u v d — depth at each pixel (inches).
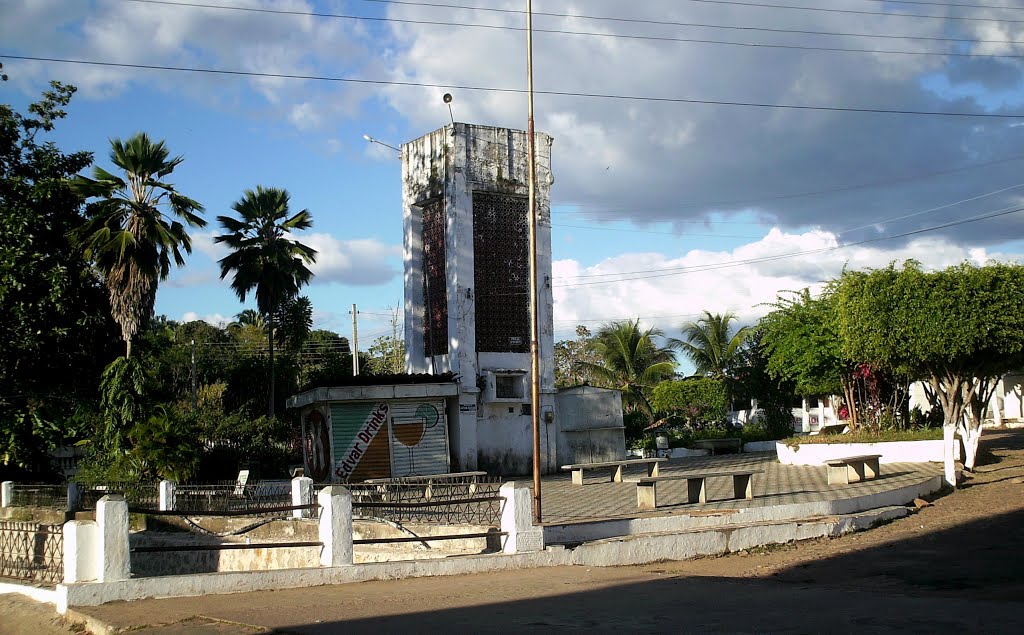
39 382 1057.5
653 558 513.0
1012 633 262.2
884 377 1160.8
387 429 1133.7
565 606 341.4
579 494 854.5
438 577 437.4
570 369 2284.7
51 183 1048.8
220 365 1903.3
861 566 474.6
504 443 1269.7
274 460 1273.4
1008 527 576.4
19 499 898.7
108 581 375.2
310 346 2349.9
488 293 1304.1
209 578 393.4
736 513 600.7
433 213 1339.8
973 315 767.7
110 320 1090.7
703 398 1715.1
